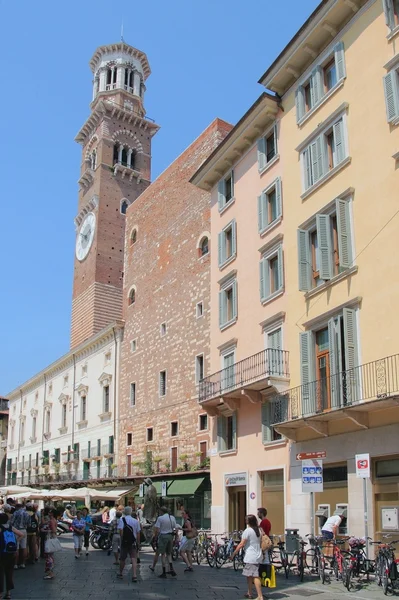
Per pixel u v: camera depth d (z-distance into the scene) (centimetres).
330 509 2358
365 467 1873
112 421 5425
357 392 2214
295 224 2811
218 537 3134
